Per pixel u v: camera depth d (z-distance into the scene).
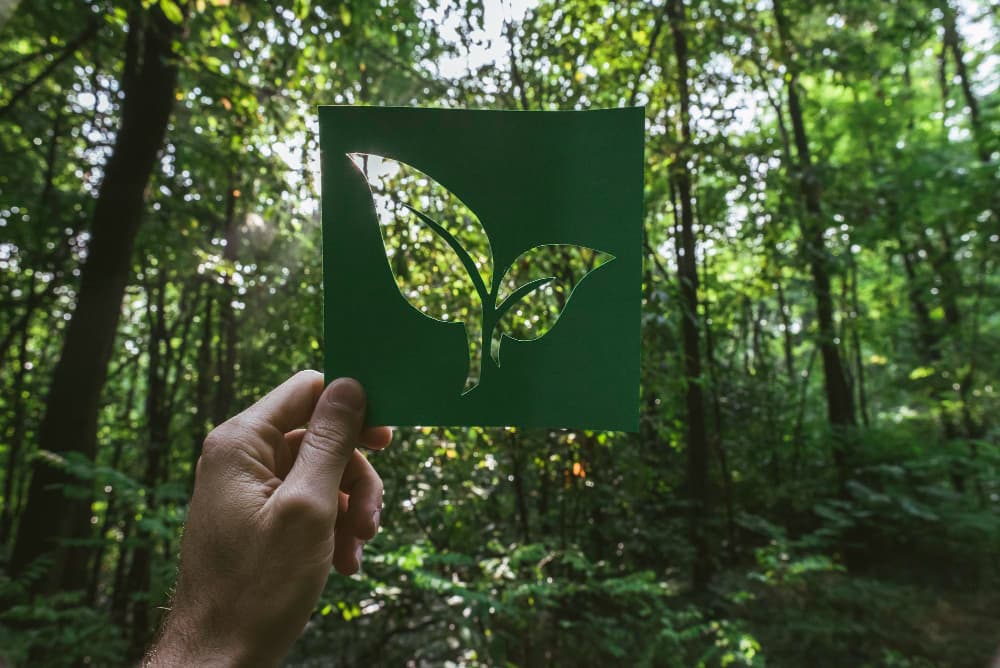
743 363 8.37
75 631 2.96
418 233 3.07
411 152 0.80
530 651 3.18
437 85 3.63
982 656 3.59
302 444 0.73
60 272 5.99
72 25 4.17
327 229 0.80
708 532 4.76
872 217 6.09
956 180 5.91
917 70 8.59
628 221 0.79
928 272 7.12
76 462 3.34
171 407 6.75
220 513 0.69
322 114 0.80
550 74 3.84
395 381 0.79
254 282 5.34
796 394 7.38
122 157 3.89
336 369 0.79
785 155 5.77
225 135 4.40
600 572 3.54
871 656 3.68
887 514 5.21
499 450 3.35
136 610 5.16
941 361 7.07
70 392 3.68
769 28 5.61
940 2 5.71
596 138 0.80
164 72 3.92
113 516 5.82
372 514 0.90
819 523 5.84
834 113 7.61
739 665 3.15
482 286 0.81
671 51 4.85
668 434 4.13
